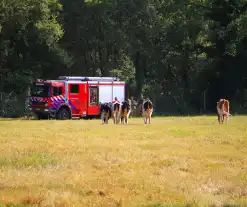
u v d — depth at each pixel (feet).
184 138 87.97
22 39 203.41
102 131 103.45
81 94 167.12
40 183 45.11
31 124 129.39
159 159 60.85
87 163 57.52
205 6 229.86
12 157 60.13
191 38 231.09
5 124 128.88
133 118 171.22
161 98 230.07
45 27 196.13
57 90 162.30
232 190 43.50
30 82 196.44
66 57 210.38
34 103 162.91
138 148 72.38
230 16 219.20
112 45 220.84
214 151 70.28
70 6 219.20
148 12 216.95
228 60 222.28
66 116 164.66
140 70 233.35
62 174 50.11
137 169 53.78
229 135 93.81
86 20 217.77
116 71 218.38
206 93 229.66
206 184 46.03
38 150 68.08
